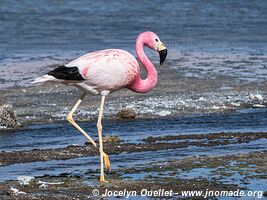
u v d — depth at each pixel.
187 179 12.00
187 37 32.19
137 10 41.06
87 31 33.28
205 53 27.72
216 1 44.53
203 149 14.30
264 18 39.25
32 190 11.40
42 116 17.53
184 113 17.97
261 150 14.20
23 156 13.62
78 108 18.36
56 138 15.43
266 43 30.73
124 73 12.76
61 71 12.34
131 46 28.98
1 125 16.36
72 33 32.50
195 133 15.80
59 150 14.13
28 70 23.45
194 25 36.16
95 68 12.50
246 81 22.28
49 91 20.36
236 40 31.48
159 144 14.65
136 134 15.74
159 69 23.95
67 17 37.84
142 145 14.57
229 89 21.03
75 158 13.59
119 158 13.56
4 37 30.83
